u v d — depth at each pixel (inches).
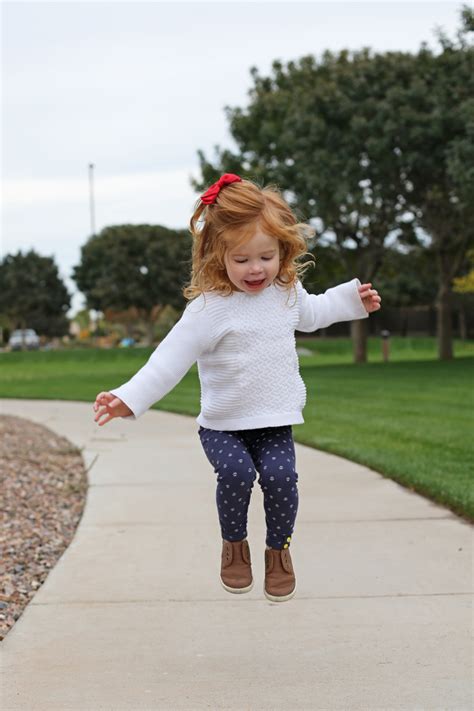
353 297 132.9
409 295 1840.6
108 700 115.8
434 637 135.2
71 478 288.0
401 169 856.3
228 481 117.0
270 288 122.7
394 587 159.6
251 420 121.0
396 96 800.9
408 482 250.1
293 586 122.6
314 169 832.9
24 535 210.7
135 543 196.1
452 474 257.4
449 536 194.1
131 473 287.4
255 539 197.0
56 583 166.7
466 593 155.2
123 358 1390.3
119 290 1818.4
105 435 386.9
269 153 962.1
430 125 800.9
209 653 131.6
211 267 119.2
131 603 154.6
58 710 113.0
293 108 882.1
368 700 114.4
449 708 111.7
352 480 261.9
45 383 800.3
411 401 502.3
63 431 405.4
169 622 144.9
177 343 120.3
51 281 2269.9
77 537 202.5
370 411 450.0
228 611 149.7
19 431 399.2
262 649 132.7
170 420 443.5
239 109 979.3
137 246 1822.1
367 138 827.4
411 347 1483.8
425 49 850.1
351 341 1594.5
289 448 123.3
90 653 132.0
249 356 120.1
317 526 205.8
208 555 184.7
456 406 467.5
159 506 234.5
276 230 114.2
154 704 114.5
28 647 134.4
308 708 112.6
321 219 933.8
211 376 122.6
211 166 971.9
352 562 175.9
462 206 815.7
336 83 855.1
